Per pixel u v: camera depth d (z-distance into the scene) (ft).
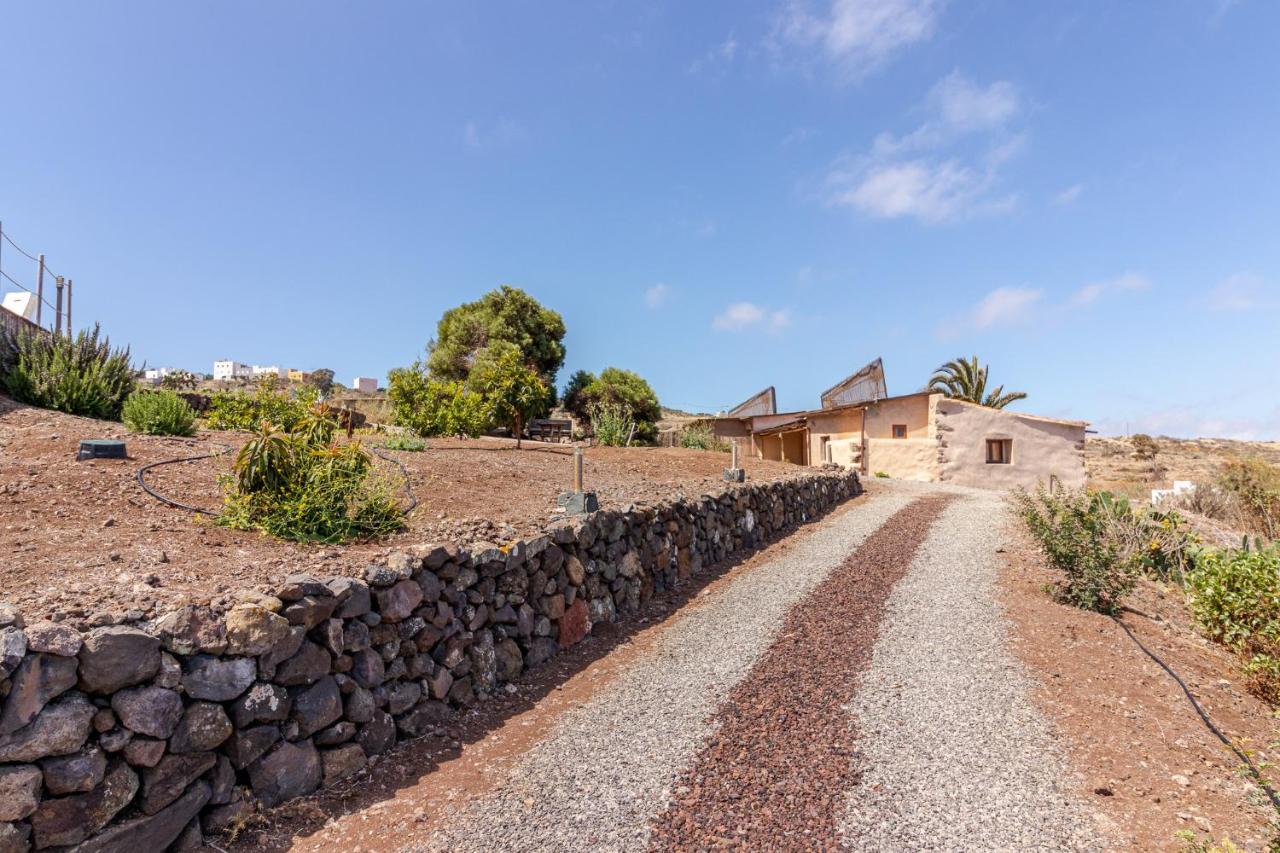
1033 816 10.92
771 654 17.62
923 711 14.48
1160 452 114.93
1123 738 13.71
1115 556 23.38
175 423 28.53
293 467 17.97
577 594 19.86
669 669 17.06
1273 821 10.20
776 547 32.63
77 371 31.91
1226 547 30.83
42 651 8.59
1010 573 26.11
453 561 15.51
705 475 39.11
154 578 12.43
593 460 39.34
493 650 16.34
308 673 11.76
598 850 10.00
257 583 12.71
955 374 101.50
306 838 10.34
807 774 11.99
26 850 8.24
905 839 10.28
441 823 10.68
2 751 8.13
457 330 90.79
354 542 17.54
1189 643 20.77
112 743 9.11
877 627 19.65
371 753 12.70
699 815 10.82
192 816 9.90
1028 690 15.70
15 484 17.72
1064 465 68.44
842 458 72.08
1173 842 10.35
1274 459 106.32
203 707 10.18
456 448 36.32
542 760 12.66
